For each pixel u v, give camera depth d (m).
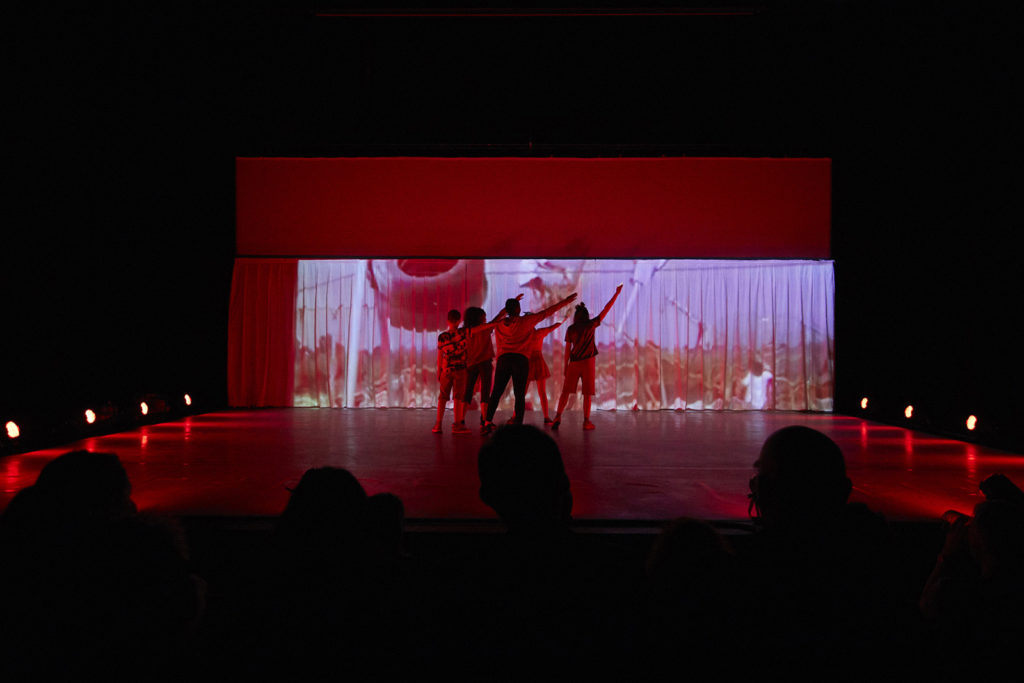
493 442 1.39
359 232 9.15
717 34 7.45
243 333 9.09
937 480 4.14
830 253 8.95
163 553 1.38
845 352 8.98
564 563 1.34
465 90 8.05
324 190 9.16
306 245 9.15
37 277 6.56
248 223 9.16
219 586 3.00
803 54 7.55
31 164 6.37
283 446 5.52
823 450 1.33
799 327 8.99
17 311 6.36
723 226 9.03
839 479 1.32
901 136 7.74
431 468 4.51
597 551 1.39
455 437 6.12
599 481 4.11
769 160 8.98
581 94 8.05
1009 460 4.91
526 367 6.08
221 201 9.09
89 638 1.31
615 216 9.05
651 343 9.06
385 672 1.38
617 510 3.39
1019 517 1.70
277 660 1.40
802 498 1.31
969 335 6.93
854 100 7.89
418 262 9.13
